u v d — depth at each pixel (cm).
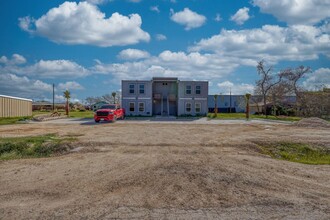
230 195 696
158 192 714
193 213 580
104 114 3108
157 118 3962
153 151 1315
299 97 4978
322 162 1247
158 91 4588
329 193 730
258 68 5650
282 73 5550
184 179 829
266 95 5875
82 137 1727
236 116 4747
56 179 844
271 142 1580
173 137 1780
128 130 2216
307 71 5403
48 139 1606
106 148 1388
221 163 1065
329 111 4356
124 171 933
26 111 4538
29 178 858
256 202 650
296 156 1409
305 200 669
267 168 1013
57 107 8600
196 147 1430
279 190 746
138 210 595
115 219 548
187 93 4428
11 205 626
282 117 4525
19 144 1435
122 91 4378
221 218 556
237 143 1538
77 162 1091
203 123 3059
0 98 3675
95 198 672
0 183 804
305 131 2220
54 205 626
